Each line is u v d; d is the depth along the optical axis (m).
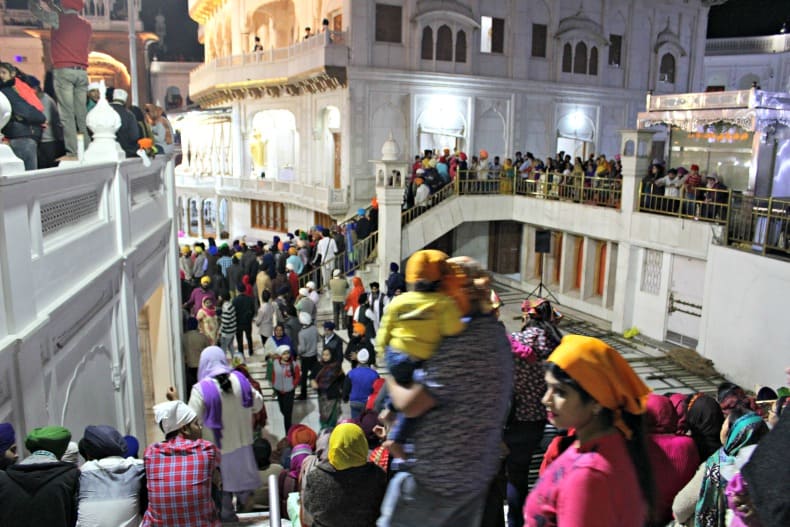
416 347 2.15
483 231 22.70
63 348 5.46
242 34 31.84
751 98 14.52
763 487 1.72
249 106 31.05
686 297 15.44
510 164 21.06
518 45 25.75
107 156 7.35
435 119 24.58
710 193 14.72
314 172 27.20
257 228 31.52
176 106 43.41
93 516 3.86
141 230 8.94
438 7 23.89
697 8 30.06
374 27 23.19
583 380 1.95
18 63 10.71
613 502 1.86
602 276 18.88
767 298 12.59
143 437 8.30
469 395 2.13
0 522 3.59
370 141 23.73
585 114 28.02
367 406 7.38
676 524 3.73
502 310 18.92
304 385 12.17
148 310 10.64
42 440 3.90
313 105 26.30
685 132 17.55
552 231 20.66
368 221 18.28
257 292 15.58
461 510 2.16
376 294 13.26
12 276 4.43
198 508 4.11
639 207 16.53
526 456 4.08
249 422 6.52
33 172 4.82
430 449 2.14
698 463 3.82
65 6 8.06
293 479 5.88
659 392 12.98
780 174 15.25
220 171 34.56
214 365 6.71
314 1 26.67
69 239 5.75
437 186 19.44
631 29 28.41
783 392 5.41
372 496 3.71
